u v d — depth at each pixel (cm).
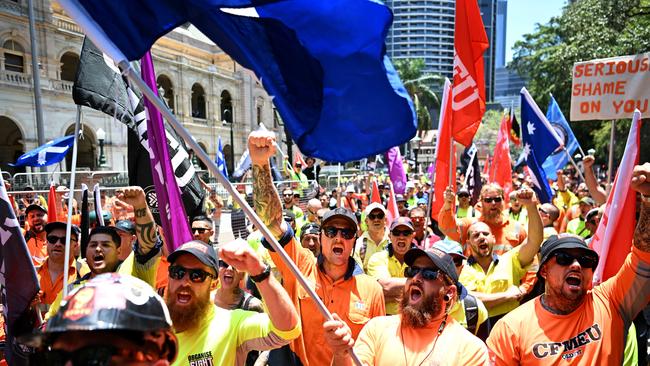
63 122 3341
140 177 433
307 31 271
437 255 281
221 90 5062
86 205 538
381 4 259
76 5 225
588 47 1716
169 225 366
